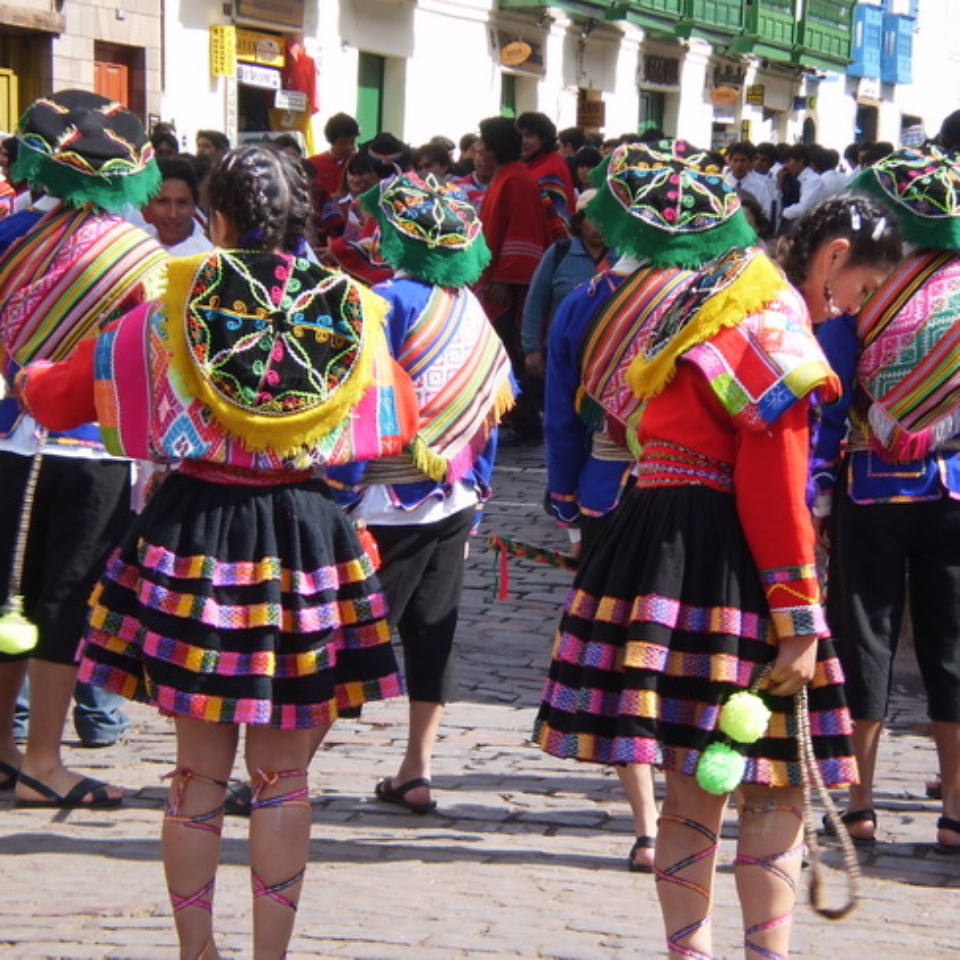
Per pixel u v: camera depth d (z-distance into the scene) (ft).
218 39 107.65
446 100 133.90
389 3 125.29
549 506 26.99
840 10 196.95
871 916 23.29
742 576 17.72
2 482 26.94
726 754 17.01
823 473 25.62
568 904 23.25
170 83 105.09
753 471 17.47
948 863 25.70
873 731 26.04
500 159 63.05
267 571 18.45
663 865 18.35
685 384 18.04
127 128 26.17
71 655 27.02
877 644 25.89
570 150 86.69
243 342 18.43
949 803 26.21
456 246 26.73
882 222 18.97
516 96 146.00
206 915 19.07
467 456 27.07
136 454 18.93
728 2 173.06
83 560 26.86
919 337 24.77
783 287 17.90
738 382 17.40
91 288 25.62
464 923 22.34
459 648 39.37
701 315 17.75
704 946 18.25
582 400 25.62
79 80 98.27
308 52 117.08
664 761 17.62
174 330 18.54
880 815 27.91
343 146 71.72
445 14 132.26
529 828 26.91
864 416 25.57
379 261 36.27
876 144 80.48
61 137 25.57
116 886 23.75
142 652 19.06
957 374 24.77
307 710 18.66
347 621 19.19
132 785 28.58
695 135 173.99
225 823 26.76
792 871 18.13
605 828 26.99
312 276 19.03
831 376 17.44
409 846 25.84
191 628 18.28
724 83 179.01
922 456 25.43
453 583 27.53
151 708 33.73
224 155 19.42
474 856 25.45
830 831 26.71
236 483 18.69
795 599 17.46
